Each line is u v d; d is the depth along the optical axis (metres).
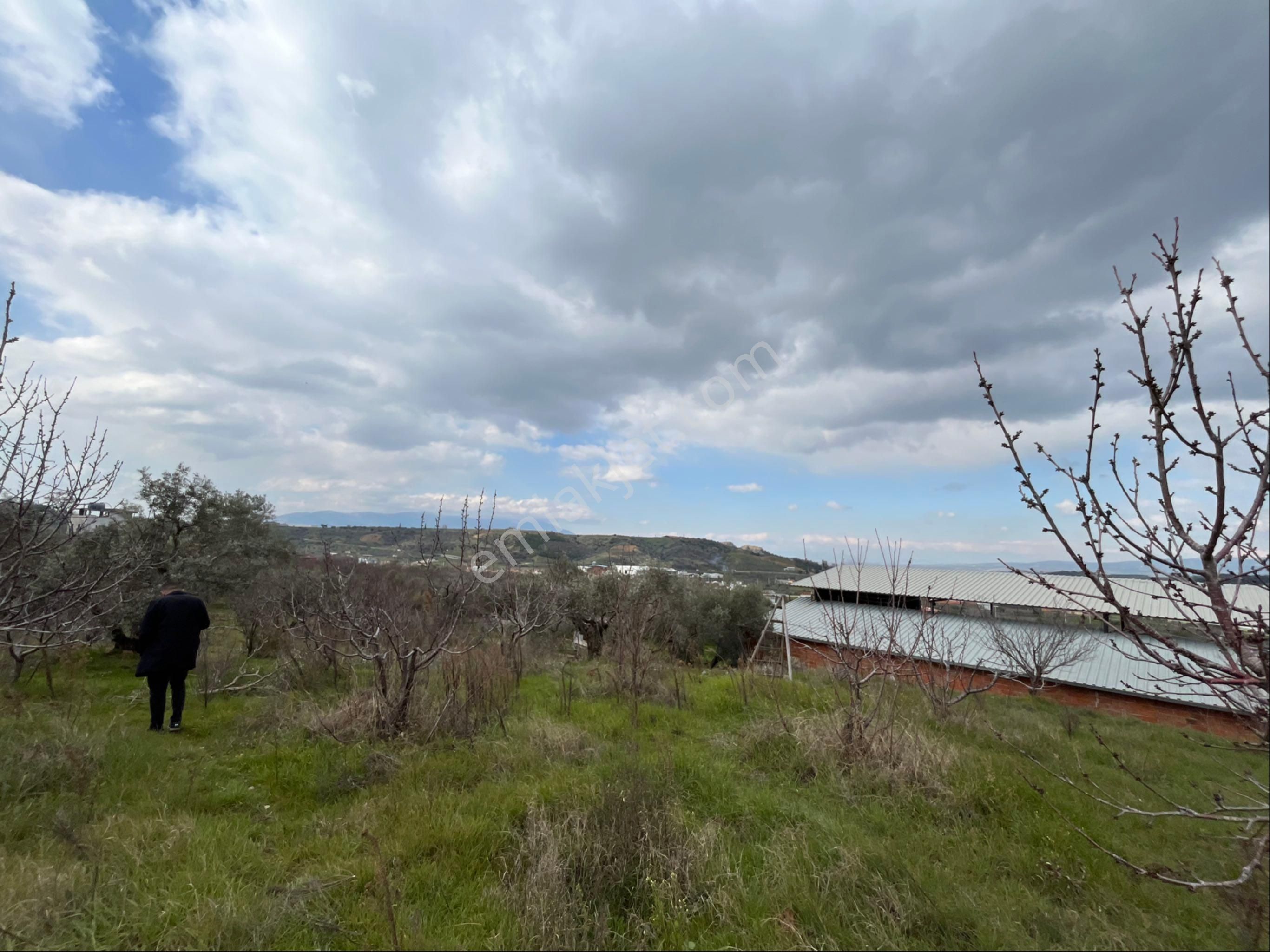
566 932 2.53
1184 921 2.81
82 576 5.00
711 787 4.21
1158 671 15.46
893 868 3.04
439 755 4.77
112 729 5.21
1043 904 2.92
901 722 5.45
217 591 11.05
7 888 2.58
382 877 2.80
